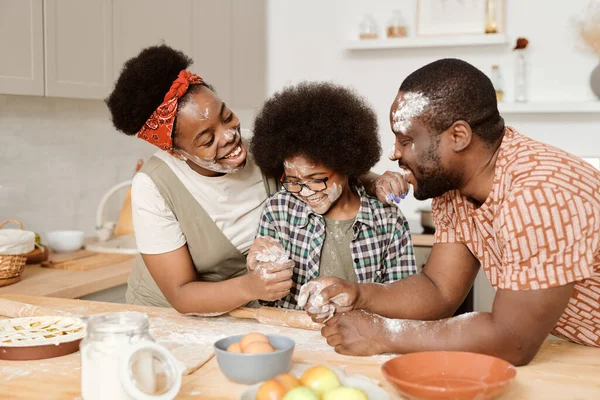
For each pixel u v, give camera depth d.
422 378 1.10
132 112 1.53
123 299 2.58
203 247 1.69
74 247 2.86
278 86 3.91
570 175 1.12
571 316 1.31
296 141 1.51
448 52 3.57
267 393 0.98
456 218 1.41
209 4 3.33
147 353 1.00
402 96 1.22
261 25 3.85
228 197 1.69
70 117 3.04
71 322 1.44
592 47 3.36
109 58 2.76
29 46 2.37
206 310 1.52
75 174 3.09
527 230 1.10
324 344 1.35
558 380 1.14
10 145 2.75
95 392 1.01
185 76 1.51
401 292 1.42
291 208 1.69
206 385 1.12
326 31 3.79
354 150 1.52
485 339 1.16
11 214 2.77
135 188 1.63
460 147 1.19
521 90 3.44
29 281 2.31
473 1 3.47
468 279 1.46
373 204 1.68
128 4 2.83
